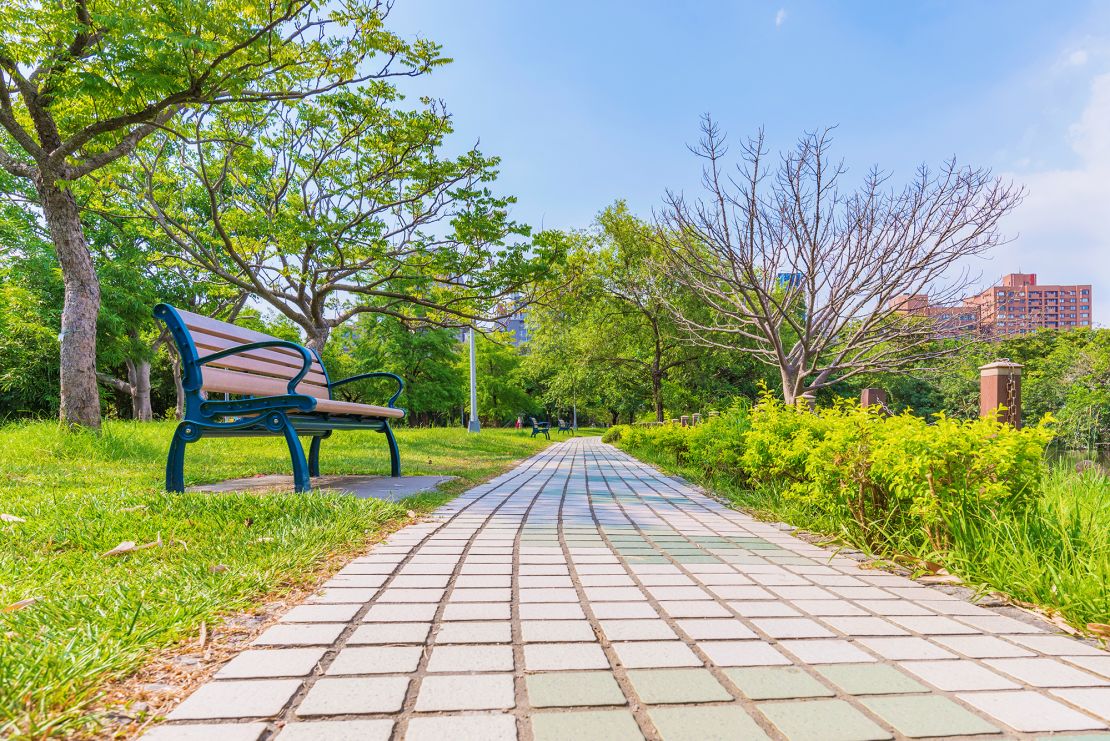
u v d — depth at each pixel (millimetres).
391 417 7031
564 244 11266
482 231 10672
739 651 2016
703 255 10258
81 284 8727
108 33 7094
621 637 2135
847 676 1820
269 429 4949
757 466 5840
